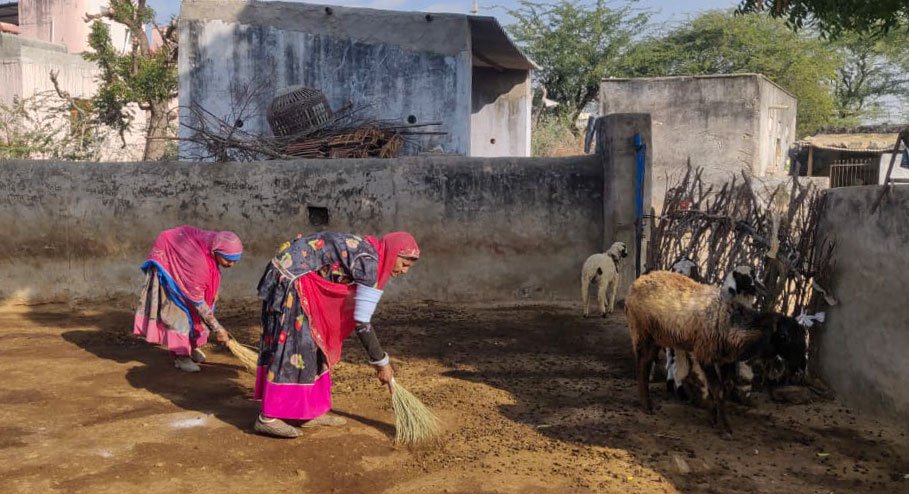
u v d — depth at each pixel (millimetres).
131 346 7957
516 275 10289
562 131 31938
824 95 35625
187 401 6008
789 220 6770
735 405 6168
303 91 14000
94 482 4344
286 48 15891
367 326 5047
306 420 5426
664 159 24734
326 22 15805
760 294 5785
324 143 13258
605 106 25016
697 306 5512
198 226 10367
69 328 8844
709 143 24250
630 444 5211
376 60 15773
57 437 5062
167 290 6684
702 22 34750
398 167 10219
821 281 6668
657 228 7801
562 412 5883
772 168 25562
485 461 4844
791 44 34062
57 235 10273
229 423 5453
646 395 5992
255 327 8961
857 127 33188
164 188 10344
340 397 6180
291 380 5074
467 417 5730
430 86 15656
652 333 5840
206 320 6445
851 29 9766
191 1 15812
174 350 6781
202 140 12930
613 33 35375
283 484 4461
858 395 6078
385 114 15820
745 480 4672
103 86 22094
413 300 10336
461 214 10211
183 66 15930
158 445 4957
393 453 4988
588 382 6754
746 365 6105
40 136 19250
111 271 10414
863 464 4977
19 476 4383
